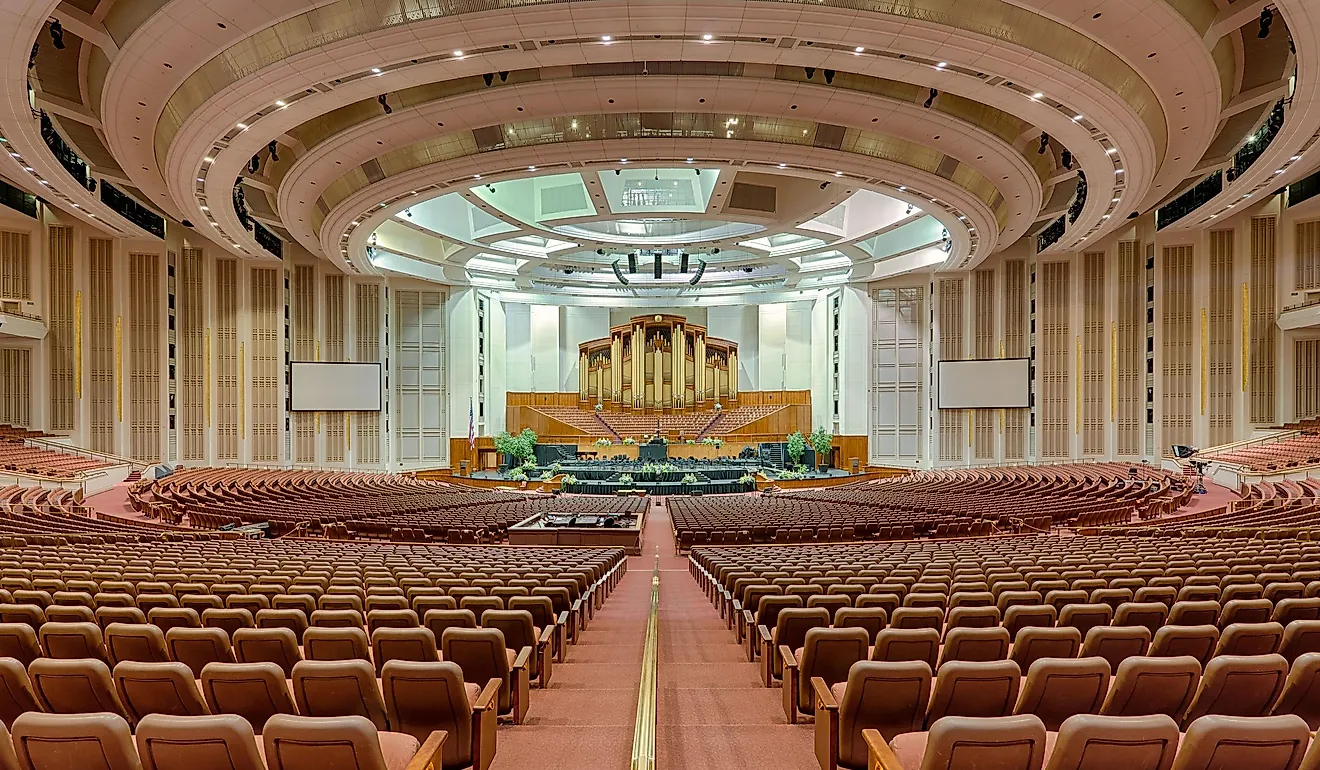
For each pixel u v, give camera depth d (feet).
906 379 92.38
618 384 105.40
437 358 93.76
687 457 99.55
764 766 10.48
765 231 74.18
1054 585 17.17
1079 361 82.99
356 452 87.30
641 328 105.09
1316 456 62.85
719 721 12.29
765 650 14.16
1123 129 43.11
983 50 35.53
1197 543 27.22
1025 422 86.99
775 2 32.27
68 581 18.62
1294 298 70.79
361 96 40.04
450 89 44.27
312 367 85.20
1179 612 13.97
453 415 94.48
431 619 13.76
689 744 11.21
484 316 99.04
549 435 102.89
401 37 34.53
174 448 77.97
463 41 34.91
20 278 70.13
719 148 48.57
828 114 46.68
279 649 11.93
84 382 72.54
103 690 9.57
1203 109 43.86
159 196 60.34
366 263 78.28
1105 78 38.29
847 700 9.53
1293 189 69.46
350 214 58.34
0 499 49.80
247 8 33.45
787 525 43.19
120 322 74.33
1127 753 7.08
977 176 54.29
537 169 52.01
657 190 64.80
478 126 47.75
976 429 88.84
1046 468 80.69
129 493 60.23
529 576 20.52
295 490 62.64
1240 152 56.44
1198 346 75.61
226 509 48.21
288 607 15.87
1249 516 39.96
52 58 42.80
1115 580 17.22
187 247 80.23
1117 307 81.56
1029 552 26.30
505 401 102.27
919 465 91.15
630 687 14.30
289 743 7.27
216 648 12.00
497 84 43.32
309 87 38.32
